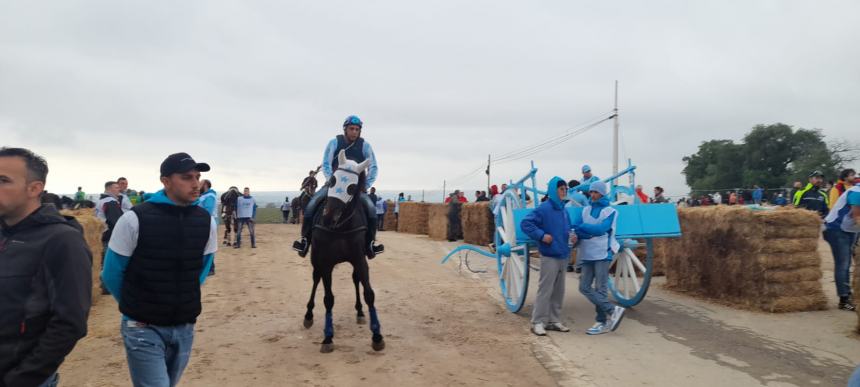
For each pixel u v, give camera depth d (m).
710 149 47.72
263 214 46.12
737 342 5.88
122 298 2.91
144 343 2.86
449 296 8.88
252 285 9.97
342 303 8.32
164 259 2.89
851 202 5.68
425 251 15.90
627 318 7.09
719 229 7.81
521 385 4.70
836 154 36.56
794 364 5.13
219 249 16.02
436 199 35.47
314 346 5.94
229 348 5.86
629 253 7.82
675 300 8.16
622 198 8.36
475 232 17.14
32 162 2.27
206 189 10.71
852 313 6.99
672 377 4.85
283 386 4.69
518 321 7.11
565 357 5.48
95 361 5.39
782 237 7.16
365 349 5.82
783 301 7.06
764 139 41.62
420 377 4.91
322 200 6.04
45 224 2.29
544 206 6.34
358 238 5.65
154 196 3.00
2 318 2.15
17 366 2.19
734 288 7.63
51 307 2.21
